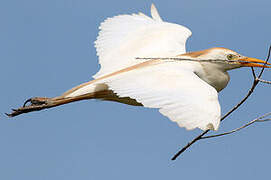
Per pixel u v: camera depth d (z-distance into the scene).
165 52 12.84
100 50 13.77
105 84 11.95
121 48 13.43
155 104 10.27
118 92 10.81
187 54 12.52
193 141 10.95
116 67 12.89
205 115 9.78
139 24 14.23
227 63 12.53
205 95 10.20
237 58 12.67
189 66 12.10
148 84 10.77
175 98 10.17
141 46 13.21
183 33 13.58
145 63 11.91
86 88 12.12
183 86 10.49
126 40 13.71
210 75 12.46
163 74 11.05
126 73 11.52
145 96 10.48
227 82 12.78
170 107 10.08
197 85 10.55
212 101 10.09
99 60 13.59
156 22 14.40
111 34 14.02
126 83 10.99
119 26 14.14
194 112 9.84
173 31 13.62
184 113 9.88
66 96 12.41
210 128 9.69
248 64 12.70
